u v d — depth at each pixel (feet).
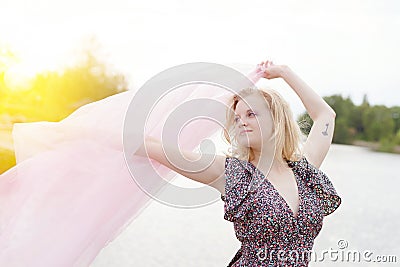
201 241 15.06
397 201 19.92
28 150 5.53
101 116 5.61
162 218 17.65
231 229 16.49
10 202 5.45
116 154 5.46
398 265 13.07
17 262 5.31
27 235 5.37
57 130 5.54
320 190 5.39
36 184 5.47
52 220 5.43
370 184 23.53
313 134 5.88
